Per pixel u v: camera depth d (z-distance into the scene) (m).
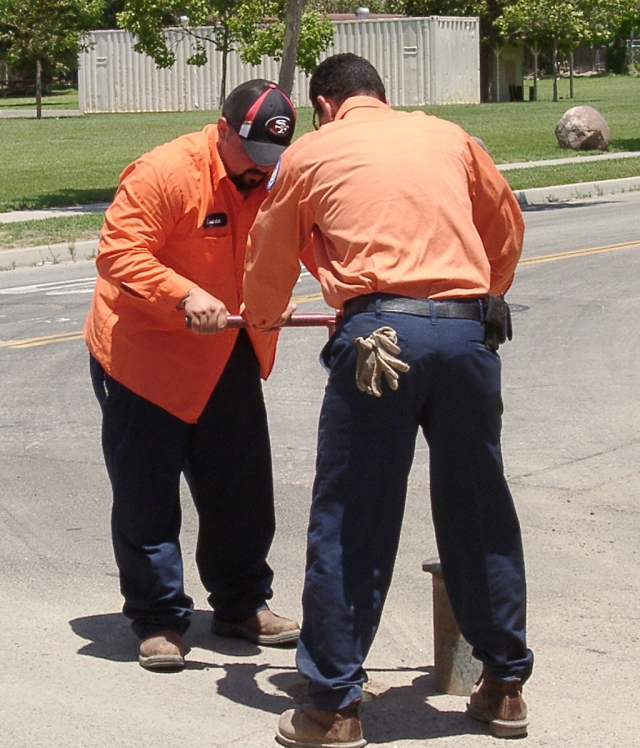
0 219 22.72
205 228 5.08
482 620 4.46
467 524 4.39
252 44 32.00
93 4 60.53
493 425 4.32
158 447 5.17
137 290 4.87
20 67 63.69
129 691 4.97
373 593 4.29
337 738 4.31
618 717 4.70
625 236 20.33
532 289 15.34
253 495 5.47
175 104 65.88
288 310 4.97
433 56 61.84
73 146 41.09
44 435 9.28
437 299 4.18
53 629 5.66
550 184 27.86
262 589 5.56
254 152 4.92
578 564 6.46
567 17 64.94
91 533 7.11
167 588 5.24
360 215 4.21
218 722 4.68
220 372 5.20
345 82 4.55
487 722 4.56
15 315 14.25
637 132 44.19
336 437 4.24
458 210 4.27
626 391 10.37
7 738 4.54
